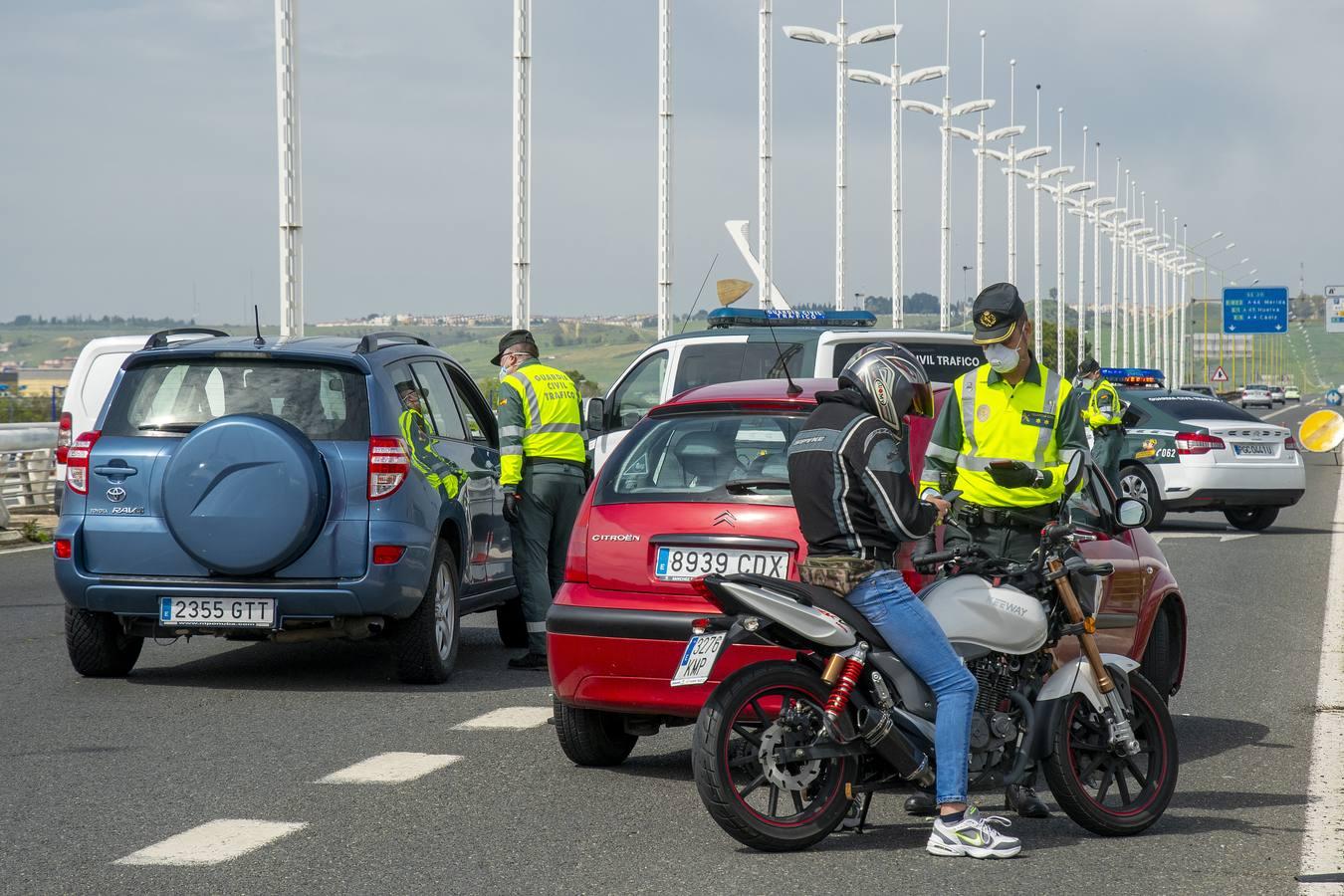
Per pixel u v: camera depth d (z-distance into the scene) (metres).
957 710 7.79
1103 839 8.16
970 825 7.74
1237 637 15.35
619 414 18.00
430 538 12.59
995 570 8.25
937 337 17.72
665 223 45.28
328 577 12.15
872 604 7.72
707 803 7.68
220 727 10.98
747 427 9.48
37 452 29.89
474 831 8.17
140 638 13.30
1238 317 130.25
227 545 12.01
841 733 7.70
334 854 7.70
